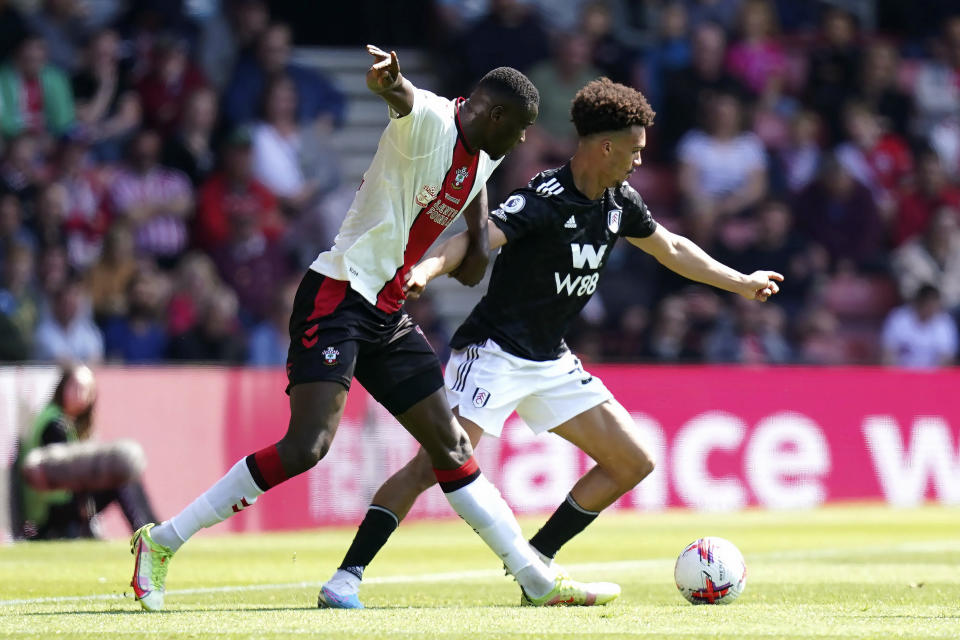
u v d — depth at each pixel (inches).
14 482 1246.9
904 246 2341.3
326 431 629.3
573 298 735.1
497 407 725.9
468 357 737.0
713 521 1568.7
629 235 759.7
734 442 1766.7
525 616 619.8
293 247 2020.2
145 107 2001.7
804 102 2374.5
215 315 1819.6
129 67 2022.6
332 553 1144.2
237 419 1444.4
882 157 2370.8
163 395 1386.6
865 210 2271.2
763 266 2139.5
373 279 635.5
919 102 2546.8
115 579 873.5
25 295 1710.1
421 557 1119.0
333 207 2087.8
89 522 1254.9
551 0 2444.6
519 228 708.0
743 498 1764.3
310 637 532.7
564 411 735.7
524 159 2138.3
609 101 703.7
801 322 2133.4
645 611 648.4
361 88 2400.3
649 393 1720.0
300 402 628.7
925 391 1891.0
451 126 626.2
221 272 1941.4
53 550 1133.7
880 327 2251.5
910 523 1537.9
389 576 937.5
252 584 860.0
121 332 1790.1
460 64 2229.3
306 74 2130.9
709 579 691.4
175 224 1939.0
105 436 1339.8
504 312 731.4
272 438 1469.0
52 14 2037.4
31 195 1841.8
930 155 2405.3
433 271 653.9
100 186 1910.7
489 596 773.3
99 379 1339.8
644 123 711.1
